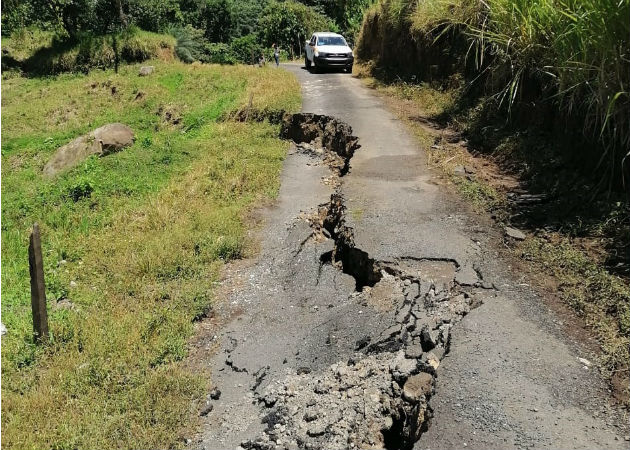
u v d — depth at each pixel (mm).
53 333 5754
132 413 4602
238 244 7625
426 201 7859
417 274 5945
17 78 25328
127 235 8250
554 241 6223
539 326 4922
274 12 37750
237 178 10203
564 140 7852
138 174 11070
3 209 10453
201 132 13898
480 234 6746
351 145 10930
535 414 3908
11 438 4332
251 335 5805
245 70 20438
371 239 6773
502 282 5664
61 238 8609
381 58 18891
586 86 6832
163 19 29906
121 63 25328
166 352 5516
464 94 12148
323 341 5434
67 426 4453
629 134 6000
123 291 6695
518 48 8516
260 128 13477
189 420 4602
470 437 3734
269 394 4805
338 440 3992
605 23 5859
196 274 6996
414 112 12984
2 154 15531
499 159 9055
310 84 17484
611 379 4246
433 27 13961
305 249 7539
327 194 9656
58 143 15625
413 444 3764
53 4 26578
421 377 4285
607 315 4949
